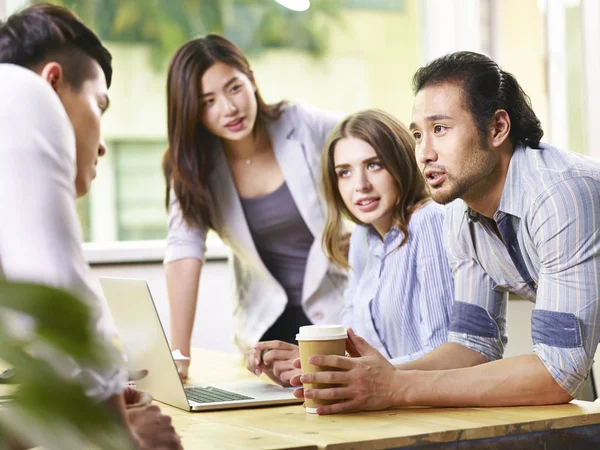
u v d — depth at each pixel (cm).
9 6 323
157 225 384
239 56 245
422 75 149
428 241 189
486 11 381
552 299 137
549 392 136
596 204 136
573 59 368
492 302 162
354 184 201
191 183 247
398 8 392
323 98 390
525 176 144
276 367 171
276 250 262
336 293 259
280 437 117
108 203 378
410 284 193
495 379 136
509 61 379
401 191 198
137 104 381
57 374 44
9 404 44
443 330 185
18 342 44
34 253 89
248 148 254
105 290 171
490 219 154
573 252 135
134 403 121
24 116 95
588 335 136
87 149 118
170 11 385
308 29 388
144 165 382
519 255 152
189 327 251
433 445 116
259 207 258
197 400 154
